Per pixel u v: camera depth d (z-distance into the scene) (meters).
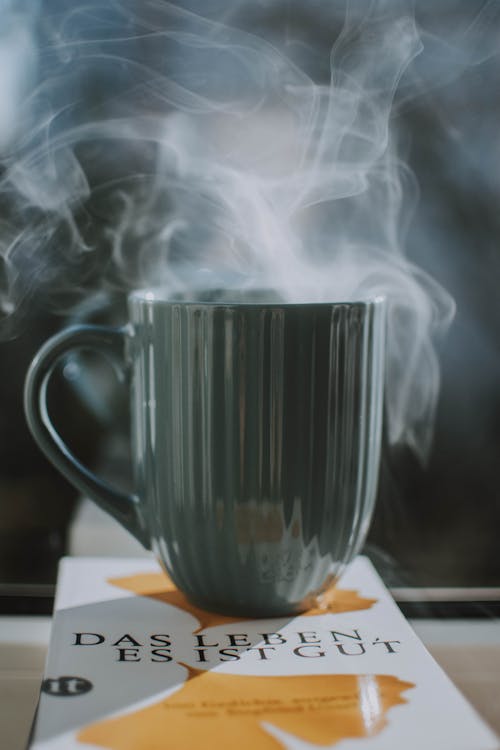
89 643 0.39
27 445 0.55
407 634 0.40
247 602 0.41
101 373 0.56
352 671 0.37
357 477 0.40
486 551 0.55
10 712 0.38
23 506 0.55
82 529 0.54
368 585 0.44
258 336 0.38
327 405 0.39
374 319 0.40
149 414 0.40
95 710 0.34
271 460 0.39
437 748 0.33
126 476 0.56
